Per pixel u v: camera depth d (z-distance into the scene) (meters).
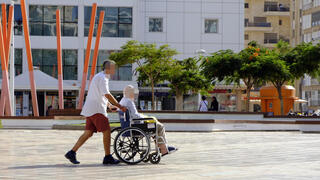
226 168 10.97
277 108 45.00
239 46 65.69
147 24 64.50
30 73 37.19
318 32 86.31
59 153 15.02
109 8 60.44
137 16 62.59
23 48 59.06
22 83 45.50
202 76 48.72
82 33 60.16
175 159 13.33
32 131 29.92
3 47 35.56
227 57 41.84
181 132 31.31
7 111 35.91
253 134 29.12
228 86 64.38
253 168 11.02
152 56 46.03
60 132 28.80
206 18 65.31
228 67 41.34
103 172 10.08
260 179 9.02
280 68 41.16
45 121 34.44
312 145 19.20
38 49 59.66
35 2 59.59
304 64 44.66
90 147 17.47
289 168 11.08
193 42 65.06
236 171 10.31
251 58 41.53
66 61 60.12
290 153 15.40
